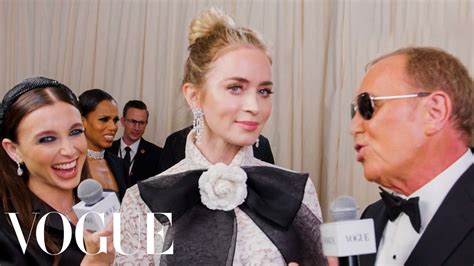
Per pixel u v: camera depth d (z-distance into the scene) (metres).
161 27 3.95
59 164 1.51
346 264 0.98
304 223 1.13
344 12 3.46
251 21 3.65
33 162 1.50
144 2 3.99
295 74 3.59
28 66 4.27
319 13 3.56
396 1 3.32
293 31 3.60
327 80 3.55
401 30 3.30
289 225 1.12
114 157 2.46
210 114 1.13
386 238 1.16
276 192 1.12
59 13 4.19
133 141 3.42
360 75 3.41
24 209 1.47
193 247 1.08
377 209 1.25
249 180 1.14
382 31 3.36
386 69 1.06
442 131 1.01
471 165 1.03
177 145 2.38
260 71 1.11
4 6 4.30
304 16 3.58
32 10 4.25
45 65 4.23
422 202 1.05
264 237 1.11
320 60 3.56
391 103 1.04
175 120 3.88
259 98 1.12
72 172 1.54
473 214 0.98
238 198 1.10
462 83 1.01
